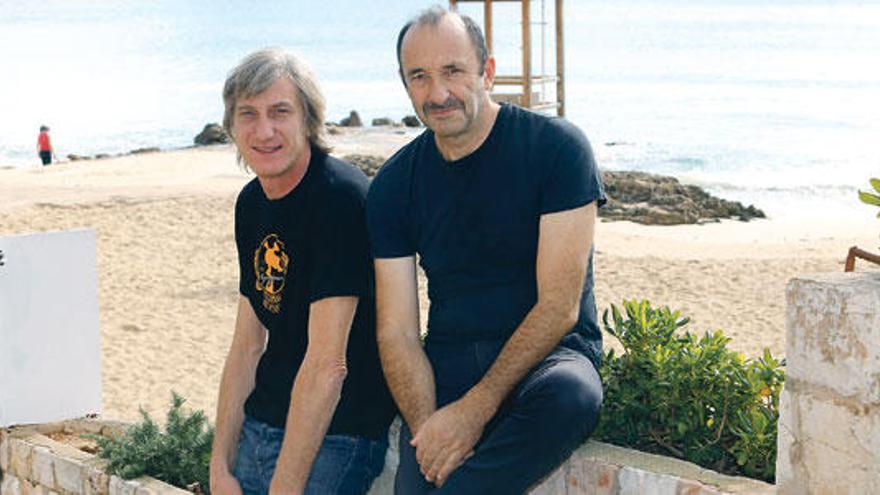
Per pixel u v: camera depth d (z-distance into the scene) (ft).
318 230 12.08
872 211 79.97
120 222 58.23
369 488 13.17
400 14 532.32
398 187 11.83
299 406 11.93
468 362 11.55
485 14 63.21
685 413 12.64
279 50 12.39
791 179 98.17
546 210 11.10
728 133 134.31
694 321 39.17
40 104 194.18
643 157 114.93
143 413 17.12
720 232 67.82
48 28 460.96
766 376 12.74
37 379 18.79
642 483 11.58
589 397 10.80
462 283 11.60
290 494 11.93
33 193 68.69
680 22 414.82
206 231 56.18
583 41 319.06
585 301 11.80
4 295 18.37
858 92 184.34
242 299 13.57
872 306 8.90
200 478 16.08
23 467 18.10
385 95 198.39
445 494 10.80
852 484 9.21
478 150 11.34
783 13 473.26
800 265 48.42
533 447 10.70
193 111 179.52
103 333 37.52
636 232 66.08
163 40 369.71
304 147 12.32
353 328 12.46
